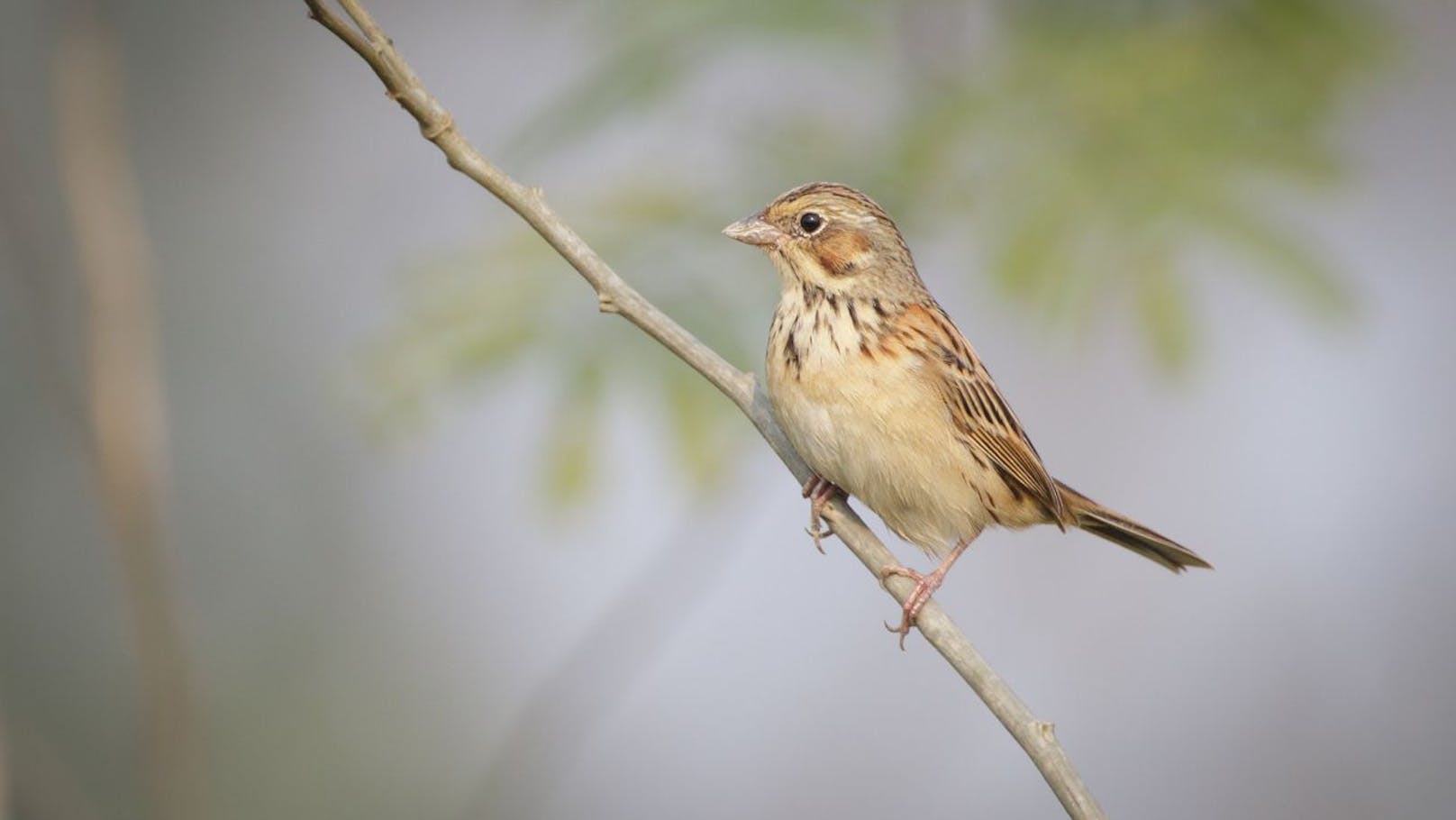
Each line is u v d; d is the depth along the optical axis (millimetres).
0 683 15109
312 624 16359
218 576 16359
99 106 10469
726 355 10531
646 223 10969
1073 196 10586
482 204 13078
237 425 16844
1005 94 11320
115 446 10500
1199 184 10531
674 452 10141
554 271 10797
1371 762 14961
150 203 17234
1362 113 12219
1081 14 12141
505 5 17531
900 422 9570
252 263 17328
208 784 15602
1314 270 10438
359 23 7594
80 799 13180
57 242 14016
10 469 15391
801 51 11438
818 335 9594
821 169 11383
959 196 11180
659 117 11578
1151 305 10297
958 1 12047
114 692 15414
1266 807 14898
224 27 17984
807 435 9523
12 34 15742
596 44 11375
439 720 16359
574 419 10258
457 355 10477
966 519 10023
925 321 9820
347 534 16719
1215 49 11656
